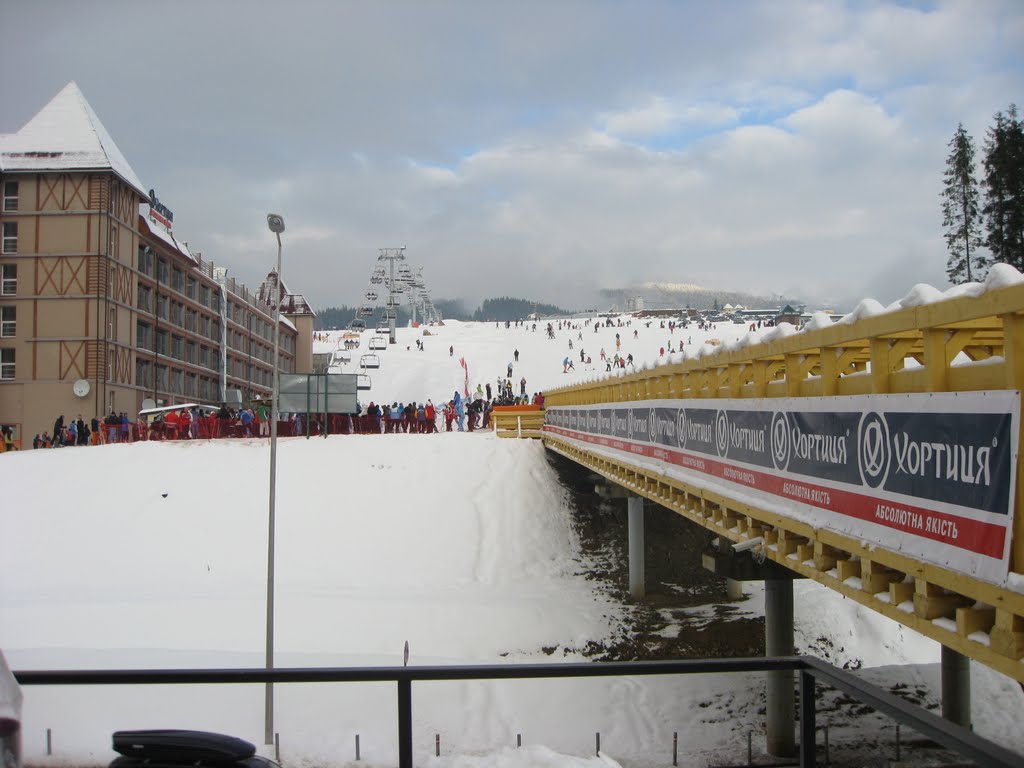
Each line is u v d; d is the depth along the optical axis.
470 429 45.06
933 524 6.36
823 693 17.44
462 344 108.50
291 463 33.72
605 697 18.31
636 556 26.25
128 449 35.41
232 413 43.22
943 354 6.40
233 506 30.47
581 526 30.91
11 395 46.31
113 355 47.75
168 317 56.34
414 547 28.61
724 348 11.55
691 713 17.61
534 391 71.06
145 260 52.78
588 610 24.67
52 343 46.22
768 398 9.89
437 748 14.62
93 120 48.41
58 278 46.41
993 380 5.77
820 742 14.74
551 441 32.62
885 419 7.09
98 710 14.68
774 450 9.70
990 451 5.65
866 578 7.48
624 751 15.95
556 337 109.69
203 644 20.78
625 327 122.81
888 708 3.80
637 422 17.14
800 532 8.84
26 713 14.04
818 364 9.82
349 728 15.91
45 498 30.94
